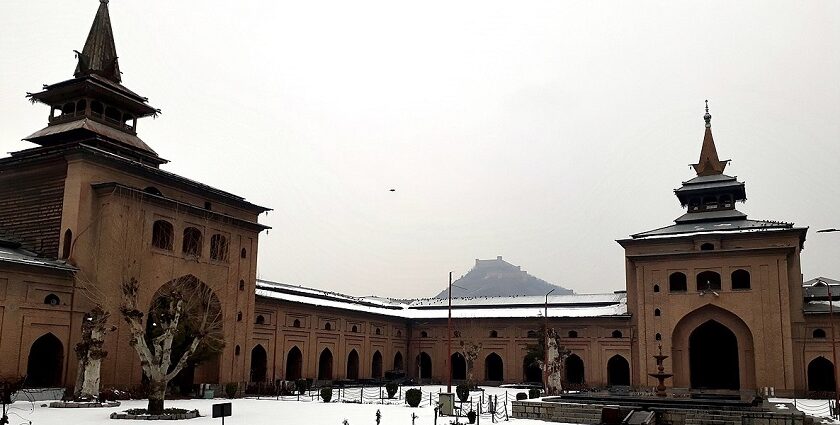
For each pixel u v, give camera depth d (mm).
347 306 42000
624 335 40125
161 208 27203
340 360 41188
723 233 37094
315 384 38688
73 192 24891
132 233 25703
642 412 19016
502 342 44375
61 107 28984
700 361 38250
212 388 28031
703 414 18922
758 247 36344
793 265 35750
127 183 26547
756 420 18484
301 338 38062
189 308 26047
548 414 21172
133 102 29438
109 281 24641
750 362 35594
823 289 36844
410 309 49656
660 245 39031
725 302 36188
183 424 17688
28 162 25984
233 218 30562
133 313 19344
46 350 24109
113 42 30219
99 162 25578
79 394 21516
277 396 29828
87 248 24672
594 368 40594
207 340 26188
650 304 38094
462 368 46219
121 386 24578
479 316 45062
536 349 39688
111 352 24375
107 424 16922
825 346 34188
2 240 24406
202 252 29016
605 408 18609
